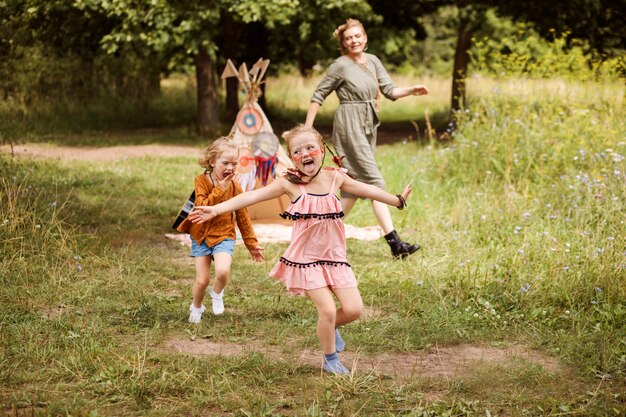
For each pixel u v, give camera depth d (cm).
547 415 416
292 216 466
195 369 463
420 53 4659
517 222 809
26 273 645
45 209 827
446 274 693
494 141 1077
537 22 1772
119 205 965
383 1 2166
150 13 1515
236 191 559
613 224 739
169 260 738
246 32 2145
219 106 2364
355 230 872
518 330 556
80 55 2123
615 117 1102
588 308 592
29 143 1577
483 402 435
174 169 1256
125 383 443
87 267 690
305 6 1670
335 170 480
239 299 622
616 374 471
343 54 800
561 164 1008
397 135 1933
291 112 2489
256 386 449
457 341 539
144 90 2327
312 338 536
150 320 564
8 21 1892
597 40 1811
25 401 416
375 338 536
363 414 416
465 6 1867
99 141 1659
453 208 915
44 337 513
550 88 1202
